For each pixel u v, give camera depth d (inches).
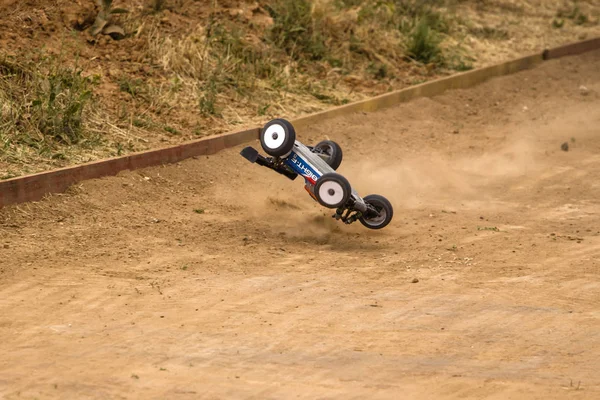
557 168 1879.9
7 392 786.2
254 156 1312.7
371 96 2201.0
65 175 1425.9
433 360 891.4
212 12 2224.4
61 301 1031.0
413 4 2768.2
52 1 1925.4
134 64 1915.6
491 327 991.0
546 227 1467.8
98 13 1974.7
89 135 1611.7
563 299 1095.0
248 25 2250.2
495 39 2810.0
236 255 1248.8
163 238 1305.4
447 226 1460.4
